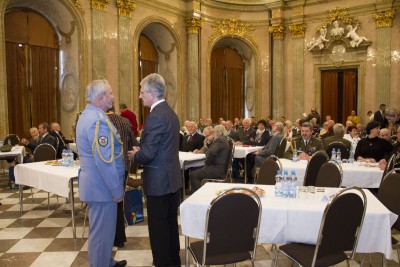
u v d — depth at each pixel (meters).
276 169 4.30
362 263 3.36
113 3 10.89
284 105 14.77
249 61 15.36
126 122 3.80
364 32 13.08
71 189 4.35
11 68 9.63
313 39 14.04
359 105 13.27
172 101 13.32
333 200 2.59
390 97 12.66
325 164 4.31
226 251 2.70
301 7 14.08
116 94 11.05
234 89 15.47
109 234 3.02
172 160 3.21
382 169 4.89
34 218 5.23
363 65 13.10
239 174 8.40
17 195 6.58
